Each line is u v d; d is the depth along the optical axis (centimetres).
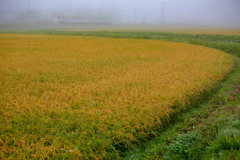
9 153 403
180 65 1230
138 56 1600
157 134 561
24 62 1269
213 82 911
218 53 1772
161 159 446
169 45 2445
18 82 840
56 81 882
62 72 1033
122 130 493
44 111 562
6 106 584
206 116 663
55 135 452
